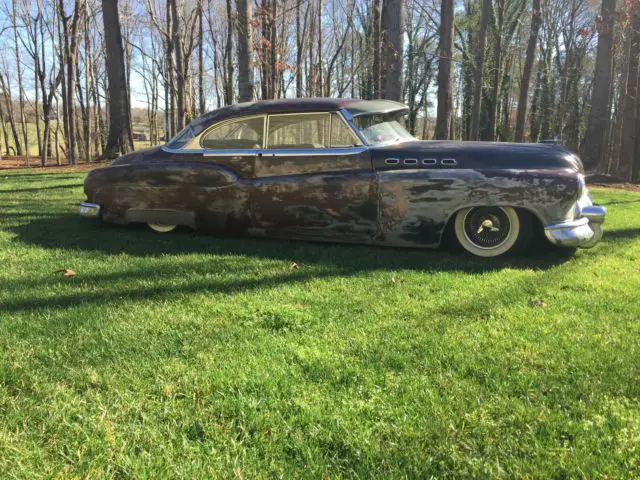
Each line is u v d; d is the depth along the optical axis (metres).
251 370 2.52
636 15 16.59
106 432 2.00
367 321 3.21
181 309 3.41
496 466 1.81
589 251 5.18
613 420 2.08
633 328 3.07
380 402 2.24
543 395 2.29
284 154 5.25
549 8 33.72
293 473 1.79
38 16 26.92
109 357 2.68
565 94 37.34
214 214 5.52
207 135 5.62
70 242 5.45
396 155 4.96
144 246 5.30
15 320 3.14
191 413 2.15
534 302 3.54
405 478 1.76
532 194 4.57
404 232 4.92
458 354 2.69
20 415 2.10
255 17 14.55
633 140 17.62
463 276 4.24
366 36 29.48
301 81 26.31
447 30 13.36
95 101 36.69
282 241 5.57
